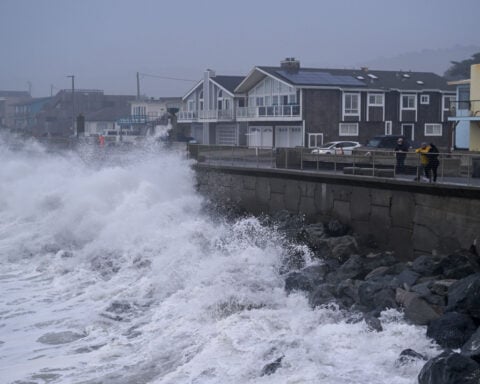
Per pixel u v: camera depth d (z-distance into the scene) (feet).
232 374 30.86
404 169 62.23
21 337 39.47
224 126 170.19
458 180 54.49
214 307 41.52
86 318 42.88
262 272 48.98
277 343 33.81
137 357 35.29
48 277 55.83
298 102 143.74
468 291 34.35
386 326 35.37
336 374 29.53
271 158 79.82
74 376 32.96
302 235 59.77
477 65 99.71
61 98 302.04
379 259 51.13
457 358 27.07
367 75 158.10
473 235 47.11
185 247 57.06
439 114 155.74
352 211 60.34
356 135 147.84
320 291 41.86
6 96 462.19
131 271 55.36
